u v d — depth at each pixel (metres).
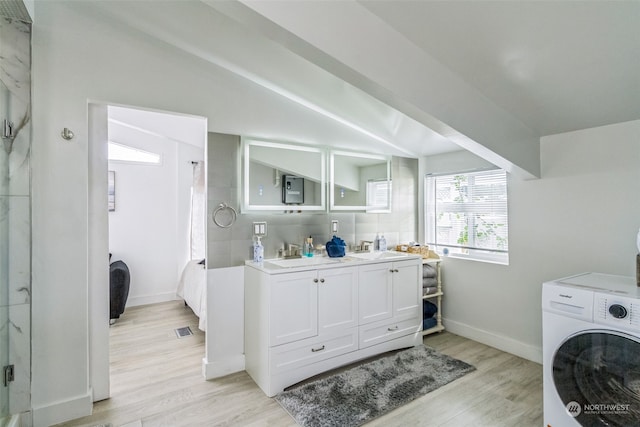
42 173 1.89
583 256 2.39
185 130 3.70
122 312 3.68
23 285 1.80
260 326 2.33
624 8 1.33
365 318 2.72
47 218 1.90
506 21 1.48
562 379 1.75
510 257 2.86
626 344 1.53
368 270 2.74
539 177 2.64
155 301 4.52
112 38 2.08
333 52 1.45
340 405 2.08
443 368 2.56
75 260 1.98
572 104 2.10
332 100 2.64
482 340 3.09
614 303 1.58
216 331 2.48
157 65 2.23
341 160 3.17
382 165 3.45
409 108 1.80
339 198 3.16
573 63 1.72
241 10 1.27
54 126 1.92
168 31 2.05
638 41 1.50
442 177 3.61
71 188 1.97
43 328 1.89
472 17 1.49
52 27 1.91
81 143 2.00
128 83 2.13
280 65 2.24
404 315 2.99
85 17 2.01
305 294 2.38
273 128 2.74
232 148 2.55
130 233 4.38
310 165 2.97
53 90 1.92
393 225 3.54
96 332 2.14
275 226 2.77
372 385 2.32
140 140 4.48
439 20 1.54
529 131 2.53
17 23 1.79
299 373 2.35
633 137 2.16
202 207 4.43
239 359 2.57
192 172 4.78
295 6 1.34
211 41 2.07
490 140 2.20
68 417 1.94
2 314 1.71
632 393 1.51
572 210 2.46
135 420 1.95
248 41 2.00
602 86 1.88
